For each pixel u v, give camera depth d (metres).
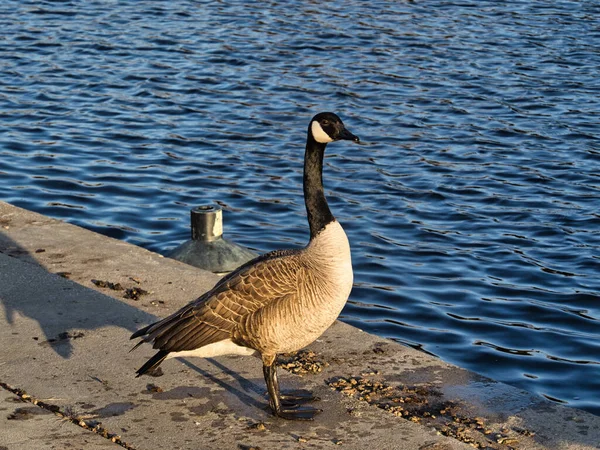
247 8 27.78
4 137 16.17
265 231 12.57
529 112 18.33
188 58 21.83
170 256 10.03
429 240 12.37
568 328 9.79
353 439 5.77
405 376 6.69
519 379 8.59
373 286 10.86
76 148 15.74
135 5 27.95
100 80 19.95
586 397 8.23
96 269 8.45
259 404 6.23
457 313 10.15
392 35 24.58
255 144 16.22
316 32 24.72
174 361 6.83
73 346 6.91
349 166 15.34
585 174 15.03
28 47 22.55
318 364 6.82
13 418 5.90
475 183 14.60
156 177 14.55
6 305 7.53
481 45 23.61
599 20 26.58
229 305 5.77
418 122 17.64
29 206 13.20
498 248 12.12
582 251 12.03
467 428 5.98
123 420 5.95
